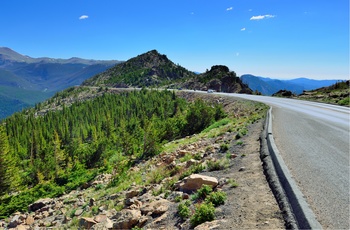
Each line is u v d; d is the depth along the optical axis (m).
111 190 16.89
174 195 8.68
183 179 9.80
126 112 126.56
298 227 4.93
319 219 5.22
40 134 103.88
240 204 6.46
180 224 6.51
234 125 23.53
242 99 53.50
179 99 93.38
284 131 15.35
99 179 26.44
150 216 7.89
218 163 10.45
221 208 6.48
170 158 17.75
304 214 5.14
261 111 29.56
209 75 150.12
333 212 5.47
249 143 13.51
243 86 133.25
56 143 56.66
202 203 6.81
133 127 76.94
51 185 32.31
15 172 47.72
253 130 17.33
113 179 21.28
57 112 168.00
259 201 6.44
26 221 16.55
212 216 6.07
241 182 7.98
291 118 21.31
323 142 12.23
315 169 8.31
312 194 6.41
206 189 7.70
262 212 5.87
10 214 26.31
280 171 7.80
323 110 27.84
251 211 5.99
